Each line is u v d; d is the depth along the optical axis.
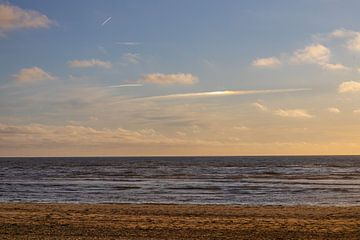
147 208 26.84
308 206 29.03
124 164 137.50
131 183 52.91
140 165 126.31
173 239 16.80
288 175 70.81
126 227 19.25
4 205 28.41
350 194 39.44
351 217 23.31
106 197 36.88
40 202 33.25
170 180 58.53
